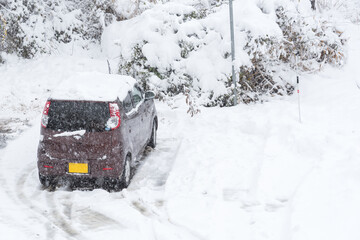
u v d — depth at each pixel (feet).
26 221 25.54
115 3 82.07
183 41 60.59
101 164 29.71
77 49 82.07
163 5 65.05
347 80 58.44
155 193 30.58
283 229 23.48
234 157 37.47
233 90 56.34
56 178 31.30
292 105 52.49
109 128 29.86
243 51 56.85
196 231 23.52
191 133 47.73
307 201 26.25
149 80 60.18
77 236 23.58
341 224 22.93
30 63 76.48
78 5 88.99
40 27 80.23
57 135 29.91
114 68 71.77
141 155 39.70
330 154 34.91
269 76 59.88
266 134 43.55
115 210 27.20
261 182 30.68
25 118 54.44
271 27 57.77
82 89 31.37
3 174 34.94
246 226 24.12
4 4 79.05
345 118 46.09
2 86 67.21
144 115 38.60
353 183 28.22
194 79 58.80
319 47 59.00
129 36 62.95
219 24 60.23
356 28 84.64
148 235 23.66
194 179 32.68
